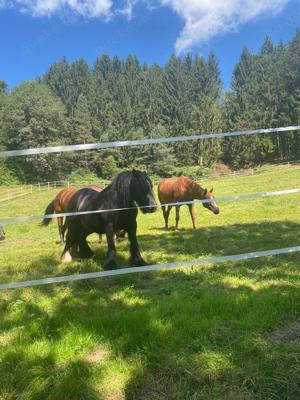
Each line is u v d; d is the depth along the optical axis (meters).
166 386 2.53
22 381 2.58
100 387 2.53
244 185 23.78
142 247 7.24
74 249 6.41
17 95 55.88
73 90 72.56
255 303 3.64
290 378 2.46
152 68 78.75
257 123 58.75
